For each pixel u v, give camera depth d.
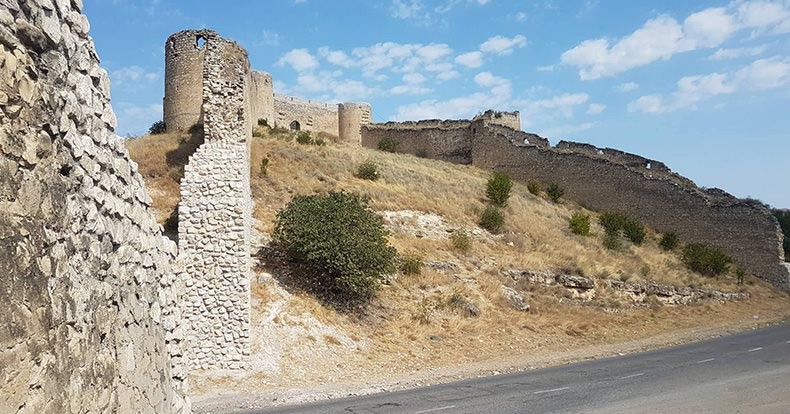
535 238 33.22
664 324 26.70
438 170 44.56
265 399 13.28
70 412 3.95
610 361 18.86
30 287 3.60
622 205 45.38
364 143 60.22
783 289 38.38
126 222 5.56
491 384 15.12
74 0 4.67
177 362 7.06
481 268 26.89
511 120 58.22
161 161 28.08
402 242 27.02
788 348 20.11
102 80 5.18
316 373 15.96
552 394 13.49
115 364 4.88
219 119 16.75
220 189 16.19
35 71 3.94
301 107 58.09
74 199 4.37
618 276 30.03
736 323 27.97
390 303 21.78
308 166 32.81
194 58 35.31
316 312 18.70
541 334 22.55
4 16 3.59
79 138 4.55
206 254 15.86
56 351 3.83
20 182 3.65
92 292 4.55
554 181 48.69
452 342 20.16
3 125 3.54
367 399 13.34
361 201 27.47
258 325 17.06
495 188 37.09
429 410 11.92
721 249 41.09
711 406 12.15
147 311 6.03
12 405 3.30
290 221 20.73
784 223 52.50
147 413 5.63
